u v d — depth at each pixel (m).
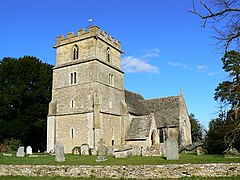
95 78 35.97
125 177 16.34
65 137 36.41
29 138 48.84
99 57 37.84
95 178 16.44
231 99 19.11
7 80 46.97
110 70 39.69
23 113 46.50
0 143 42.56
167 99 47.03
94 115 34.53
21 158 24.38
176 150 19.00
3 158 24.38
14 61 47.75
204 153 28.27
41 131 48.69
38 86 48.31
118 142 38.59
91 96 35.59
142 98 51.53
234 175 14.78
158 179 15.36
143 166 16.30
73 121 36.25
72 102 37.03
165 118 43.81
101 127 35.03
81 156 27.11
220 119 27.33
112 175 16.62
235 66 15.02
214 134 28.31
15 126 43.94
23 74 47.56
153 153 27.17
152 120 38.81
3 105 45.19
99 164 17.69
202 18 10.52
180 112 43.69
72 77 38.09
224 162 15.70
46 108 47.97
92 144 33.91
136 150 28.86
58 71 39.50
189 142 45.31
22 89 45.19
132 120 41.19
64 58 39.59
